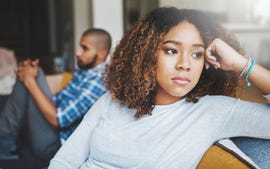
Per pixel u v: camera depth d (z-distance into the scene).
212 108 0.97
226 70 1.00
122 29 2.84
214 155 0.93
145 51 0.99
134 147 0.96
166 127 0.97
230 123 0.95
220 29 1.02
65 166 1.06
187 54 0.96
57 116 1.67
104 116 1.06
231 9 2.78
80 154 1.08
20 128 1.86
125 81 1.03
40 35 6.09
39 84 1.76
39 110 1.70
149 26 1.00
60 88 2.23
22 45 6.00
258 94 1.17
